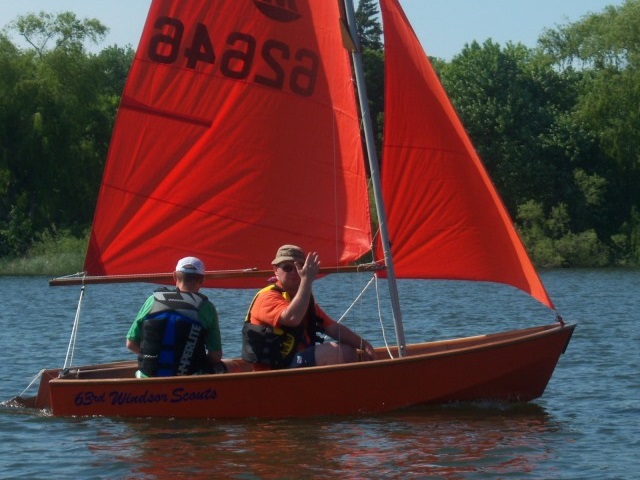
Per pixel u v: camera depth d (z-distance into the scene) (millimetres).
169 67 13734
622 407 13297
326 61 13477
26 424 12148
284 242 13727
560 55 74562
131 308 31188
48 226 60000
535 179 66312
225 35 13758
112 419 12344
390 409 12617
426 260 13344
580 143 66750
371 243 13328
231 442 11180
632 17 69375
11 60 59812
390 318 27922
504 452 10797
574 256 63594
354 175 13367
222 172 13797
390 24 13148
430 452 10781
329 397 12375
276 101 13672
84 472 10125
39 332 23578
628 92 66812
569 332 13227
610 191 67438
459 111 67750
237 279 13891
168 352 12359
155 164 13766
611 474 10008
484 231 13234
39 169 59219
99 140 62250
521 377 13039
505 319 27641
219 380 12203
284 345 12430
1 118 58906
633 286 44531
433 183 13227
